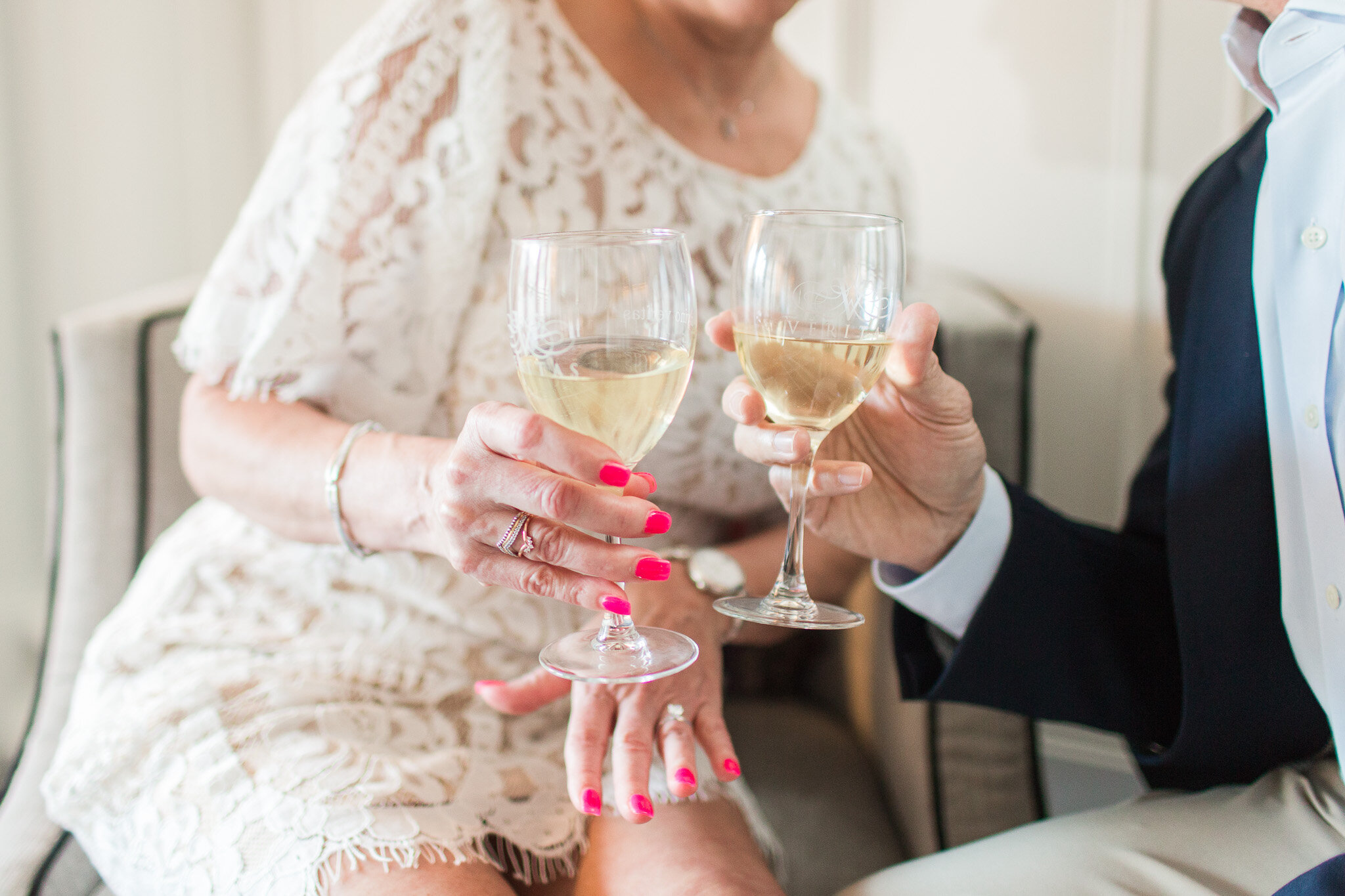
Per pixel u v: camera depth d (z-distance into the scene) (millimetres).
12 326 1642
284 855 726
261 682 884
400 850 730
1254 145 833
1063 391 1680
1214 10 1480
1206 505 784
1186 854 737
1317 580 692
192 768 809
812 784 1190
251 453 877
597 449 542
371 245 938
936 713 1145
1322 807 749
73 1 1689
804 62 1773
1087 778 1727
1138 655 888
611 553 587
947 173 1709
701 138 1151
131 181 1848
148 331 1170
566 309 576
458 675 953
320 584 967
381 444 819
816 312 612
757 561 1063
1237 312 775
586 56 1057
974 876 750
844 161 1330
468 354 1020
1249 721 793
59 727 1109
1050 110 1613
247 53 2096
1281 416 733
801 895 1010
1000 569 841
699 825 836
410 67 954
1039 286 1674
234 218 2123
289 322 904
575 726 781
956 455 729
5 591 1683
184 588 966
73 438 1164
